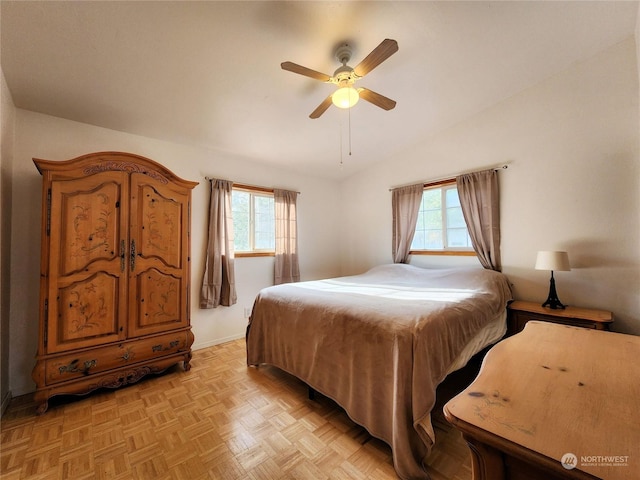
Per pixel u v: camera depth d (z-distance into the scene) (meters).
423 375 1.43
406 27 1.87
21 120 2.21
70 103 2.21
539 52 2.26
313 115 2.13
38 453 1.53
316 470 1.42
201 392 2.20
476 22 1.89
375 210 4.20
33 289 2.23
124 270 2.26
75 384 2.03
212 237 3.16
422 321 1.58
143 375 2.32
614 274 2.31
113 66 1.90
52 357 1.96
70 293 2.04
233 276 3.30
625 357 0.96
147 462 1.47
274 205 3.83
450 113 3.05
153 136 2.85
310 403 2.04
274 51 1.92
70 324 2.03
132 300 2.30
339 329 1.83
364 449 1.56
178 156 3.04
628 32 2.14
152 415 1.89
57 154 2.36
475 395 0.72
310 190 4.32
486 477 0.61
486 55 2.22
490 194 2.95
